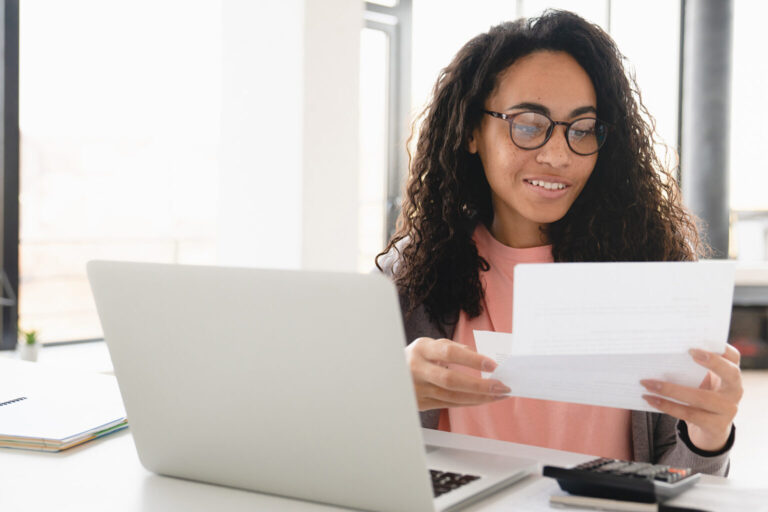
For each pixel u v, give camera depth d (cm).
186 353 91
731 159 540
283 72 342
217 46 369
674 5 546
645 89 545
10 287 341
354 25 354
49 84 369
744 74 537
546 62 128
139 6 388
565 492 90
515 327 82
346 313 80
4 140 338
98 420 118
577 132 126
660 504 83
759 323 505
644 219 138
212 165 401
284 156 344
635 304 82
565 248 137
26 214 373
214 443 93
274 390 87
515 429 129
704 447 105
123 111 391
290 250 344
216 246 371
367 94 459
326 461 86
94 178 388
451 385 95
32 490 94
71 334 383
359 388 81
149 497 92
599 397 93
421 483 81
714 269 82
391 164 468
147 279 91
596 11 528
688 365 87
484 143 134
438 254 138
